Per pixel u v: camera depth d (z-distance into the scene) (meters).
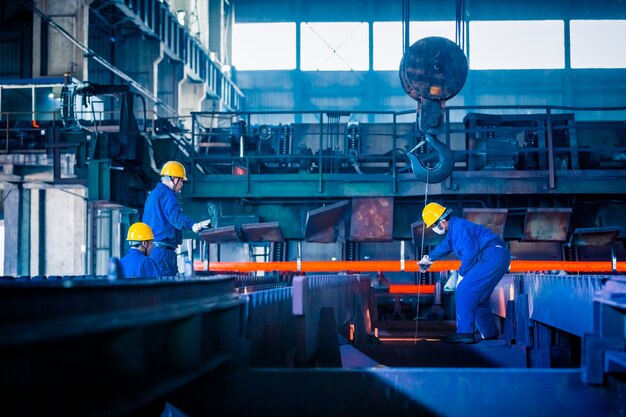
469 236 8.12
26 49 30.86
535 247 13.95
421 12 43.78
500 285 9.77
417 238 12.19
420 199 12.60
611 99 43.09
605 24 43.31
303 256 15.46
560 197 12.49
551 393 3.50
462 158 13.00
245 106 44.69
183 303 3.12
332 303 6.87
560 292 6.27
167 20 33.00
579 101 43.22
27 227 24.02
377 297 13.66
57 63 26.53
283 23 44.53
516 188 11.95
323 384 3.58
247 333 4.39
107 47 32.28
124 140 12.23
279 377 3.61
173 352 3.06
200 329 3.13
